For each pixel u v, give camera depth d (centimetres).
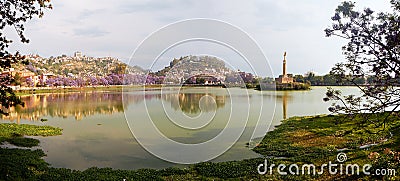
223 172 1112
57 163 1299
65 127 2242
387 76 732
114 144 1641
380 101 751
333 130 1844
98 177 1057
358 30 745
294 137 1750
